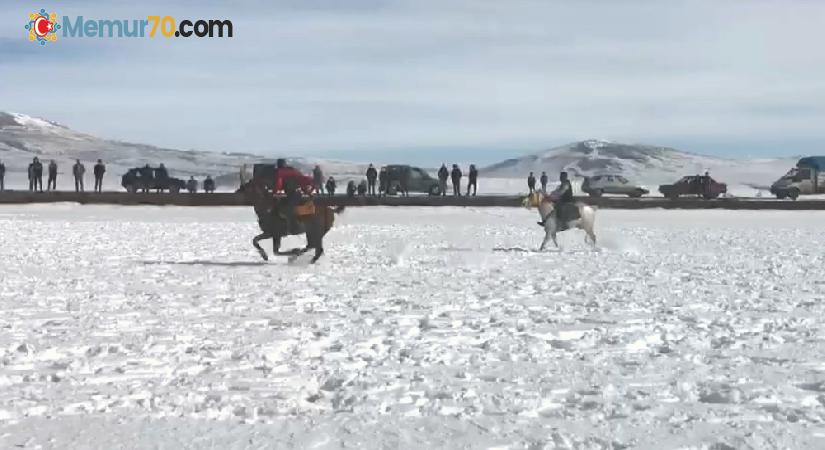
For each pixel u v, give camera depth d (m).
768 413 6.31
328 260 18.86
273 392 6.84
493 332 9.60
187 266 17.30
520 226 32.97
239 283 14.34
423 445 5.56
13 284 13.99
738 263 18.55
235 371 7.59
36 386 7.04
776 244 24.62
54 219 35.34
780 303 12.11
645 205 46.62
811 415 6.22
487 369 7.72
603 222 36.56
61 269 16.50
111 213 39.88
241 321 10.26
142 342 8.90
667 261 18.97
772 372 7.64
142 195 45.00
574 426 5.98
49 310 11.14
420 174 54.97
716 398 6.73
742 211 44.75
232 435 5.72
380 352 8.50
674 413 6.30
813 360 8.16
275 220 17.69
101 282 14.35
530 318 10.63
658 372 7.63
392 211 42.44
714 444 5.56
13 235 26.06
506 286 14.06
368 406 6.45
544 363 7.99
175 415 6.20
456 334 9.49
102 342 8.89
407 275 15.77
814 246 23.88
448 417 6.20
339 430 5.86
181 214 39.44
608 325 10.15
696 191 58.78
